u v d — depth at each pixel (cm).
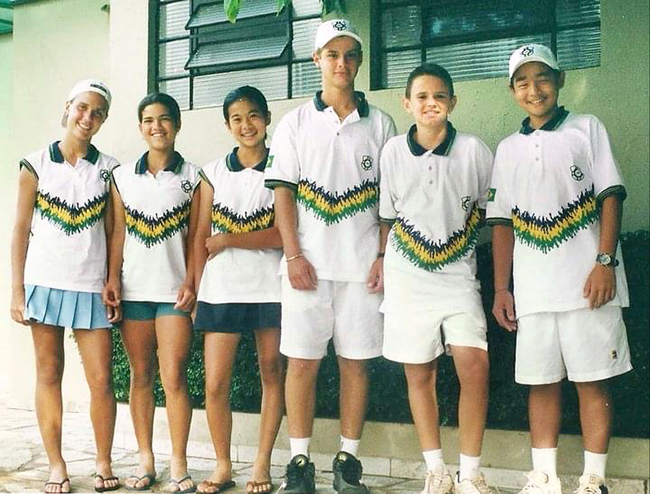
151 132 367
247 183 363
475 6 445
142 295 368
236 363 440
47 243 364
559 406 333
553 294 319
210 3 507
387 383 407
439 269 334
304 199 350
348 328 348
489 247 400
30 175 368
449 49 451
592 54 421
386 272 341
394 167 340
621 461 368
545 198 323
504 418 387
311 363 350
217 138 492
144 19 516
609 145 324
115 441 463
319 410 422
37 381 372
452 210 336
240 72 502
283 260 353
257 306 360
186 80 516
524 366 327
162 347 369
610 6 403
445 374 395
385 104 450
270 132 477
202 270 369
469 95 429
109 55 568
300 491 348
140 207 368
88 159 373
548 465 330
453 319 332
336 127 349
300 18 485
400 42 460
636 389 369
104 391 373
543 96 326
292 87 488
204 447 439
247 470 410
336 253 346
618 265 322
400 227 340
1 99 679
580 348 317
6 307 665
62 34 591
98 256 371
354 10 461
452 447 393
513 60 332
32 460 432
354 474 356
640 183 395
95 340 371
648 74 396
